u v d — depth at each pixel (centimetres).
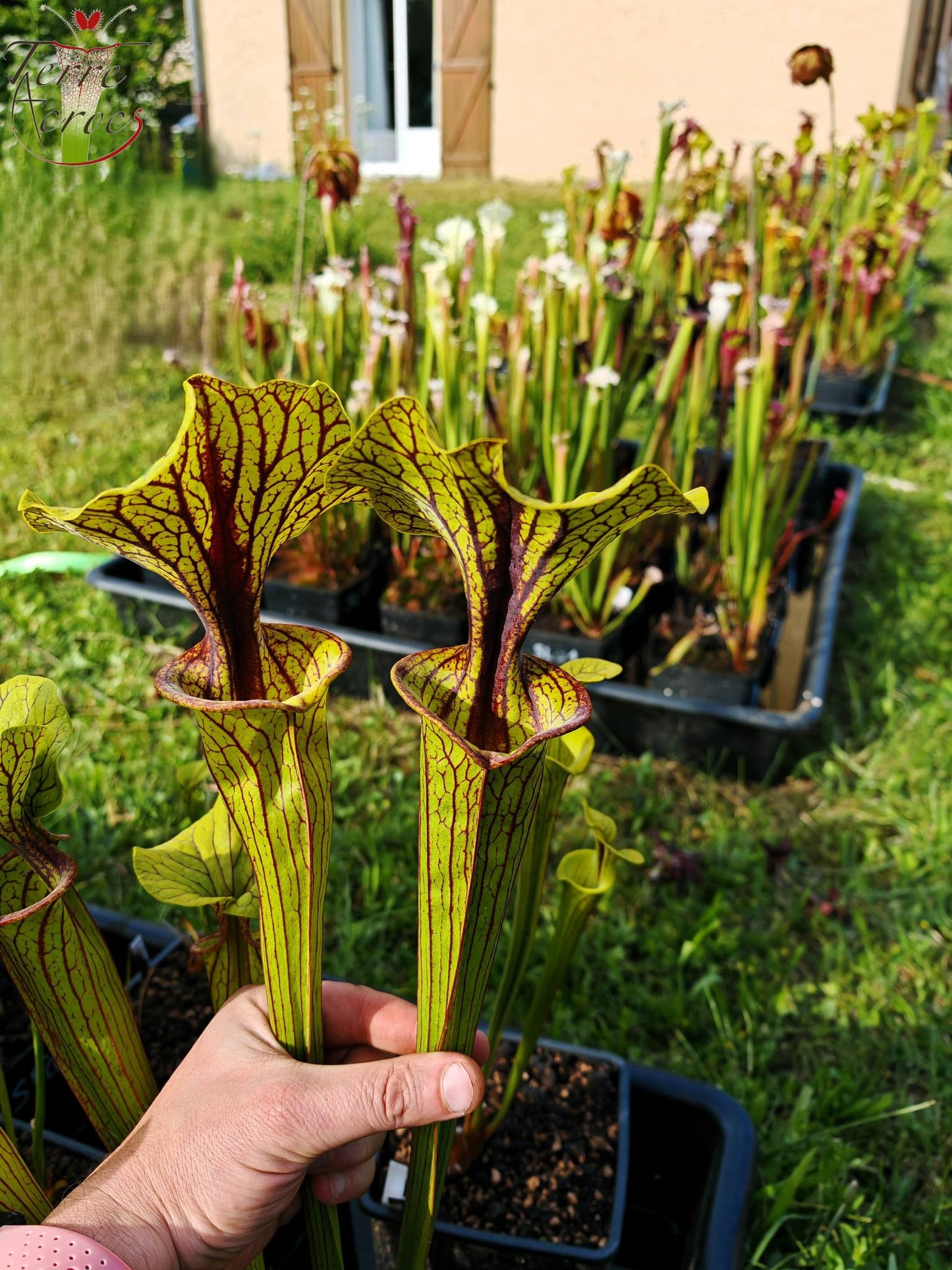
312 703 69
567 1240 137
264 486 67
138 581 341
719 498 377
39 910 80
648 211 309
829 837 265
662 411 306
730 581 295
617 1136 152
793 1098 197
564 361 290
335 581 317
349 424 66
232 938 107
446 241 287
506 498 62
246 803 73
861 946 233
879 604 360
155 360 548
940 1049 206
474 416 311
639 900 239
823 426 512
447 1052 83
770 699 318
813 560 395
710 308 288
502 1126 152
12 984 174
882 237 504
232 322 328
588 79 1047
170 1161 84
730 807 274
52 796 91
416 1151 90
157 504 62
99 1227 81
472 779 69
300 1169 86
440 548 317
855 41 965
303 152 621
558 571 68
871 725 305
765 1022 212
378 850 250
